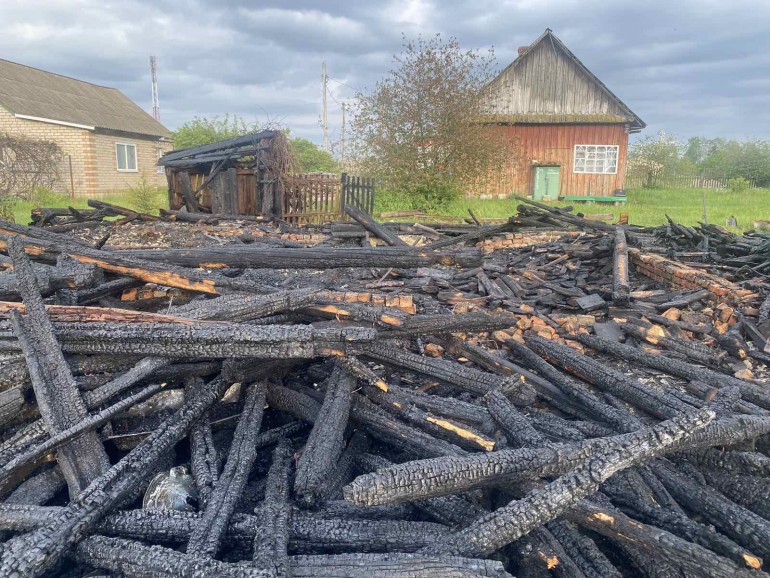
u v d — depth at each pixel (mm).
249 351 3254
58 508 2400
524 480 2572
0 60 24875
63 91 26281
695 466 3020
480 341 5168
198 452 2979
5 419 3014
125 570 2158
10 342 3340
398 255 6410
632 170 31609
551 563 2256
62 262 4992
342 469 3049
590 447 2604
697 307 6164
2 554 2084
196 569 2055
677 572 2281
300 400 3488
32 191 18922
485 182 20547
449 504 2607
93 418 2889
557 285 7242
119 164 26078
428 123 18531
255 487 2887
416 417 3234
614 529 2307
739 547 2178
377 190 19562
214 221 13008
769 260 7340
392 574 2053
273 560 2117
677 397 3537
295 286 6406
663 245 9172
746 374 4547
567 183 23359
